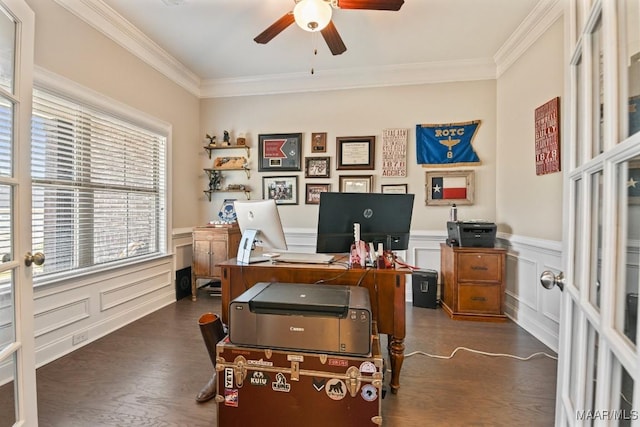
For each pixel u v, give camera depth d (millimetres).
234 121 4039
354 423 1370
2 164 1295
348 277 1807
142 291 3102
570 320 1090
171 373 2018
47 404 1697
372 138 3717
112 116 2709
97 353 2289
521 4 2467
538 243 2598
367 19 2666
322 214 1854
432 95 3594
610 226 743
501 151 3338
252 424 1442
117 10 2561
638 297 643
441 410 1670
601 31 872
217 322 1832
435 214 3611
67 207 2367
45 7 2117
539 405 1714
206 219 4113
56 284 2219
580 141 1043
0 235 1295
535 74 2707
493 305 2951
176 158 3633
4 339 1307
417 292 3398
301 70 3699
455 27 2785
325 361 1382
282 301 1424
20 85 1336
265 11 2582
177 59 3438
